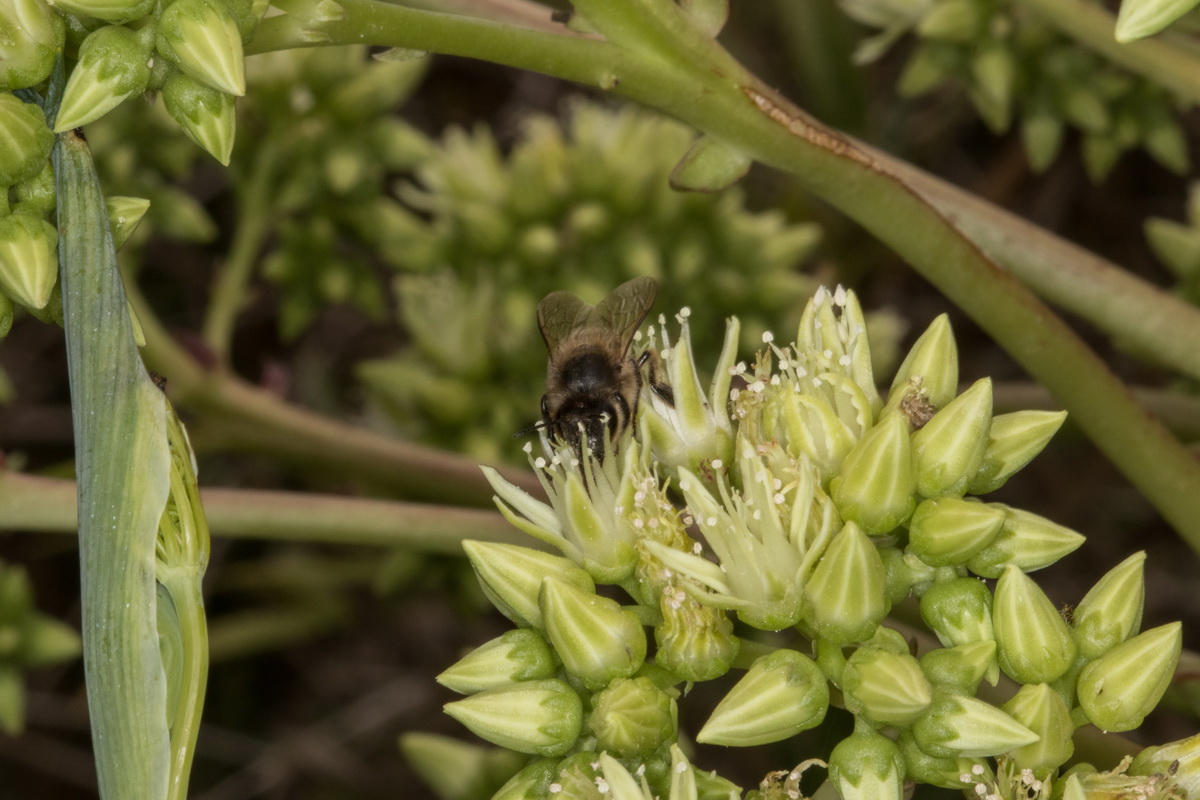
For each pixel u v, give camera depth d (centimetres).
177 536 19
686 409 20
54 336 34
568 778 19
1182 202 34
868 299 32
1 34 19
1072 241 35
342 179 26
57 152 19
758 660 19
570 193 26
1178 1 19
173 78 19
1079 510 32
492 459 26
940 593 20
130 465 19
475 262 26
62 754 34
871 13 25
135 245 25
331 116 26
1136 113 26
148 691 19
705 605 20
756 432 20
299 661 34
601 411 21
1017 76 25
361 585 33
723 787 19
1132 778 19
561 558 20
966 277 21
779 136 20
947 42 25
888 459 19
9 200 19
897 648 19
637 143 26
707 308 25
